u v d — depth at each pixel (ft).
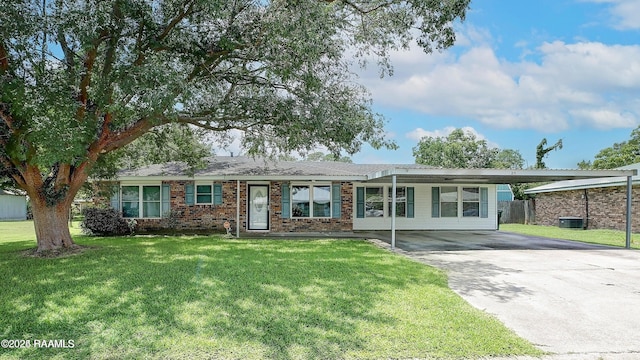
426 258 33.27
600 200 64.03
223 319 16.26
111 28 26.50
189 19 28.94
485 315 17.48
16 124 28.22
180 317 16.46
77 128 25.20
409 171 39.01
